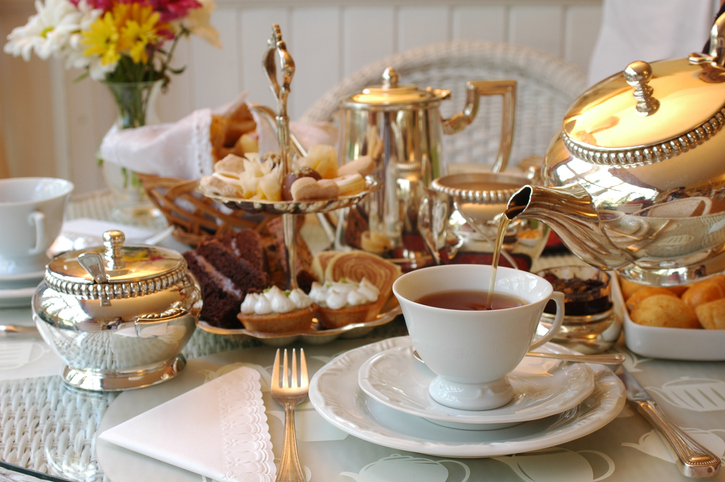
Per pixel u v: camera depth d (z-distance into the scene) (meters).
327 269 0.94
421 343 0.74
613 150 0.74
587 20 2.24
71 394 0.81
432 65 1.80
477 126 1.84
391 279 0.94
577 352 0.85
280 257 0.99
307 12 2.37
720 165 0.73
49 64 2.48
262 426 0.74
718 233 0.75
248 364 0.85
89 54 1.21
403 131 1.00
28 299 0.96
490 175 0.95
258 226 1.11
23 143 2.56
